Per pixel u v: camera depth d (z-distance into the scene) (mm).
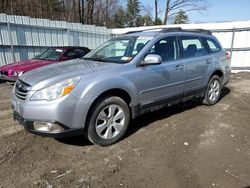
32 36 11570
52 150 3748
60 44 12852
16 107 3688
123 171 3201
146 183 2955
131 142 4031
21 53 11242
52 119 3324
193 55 5316
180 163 3389
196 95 5543
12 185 2904
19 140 4074
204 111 5668
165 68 4582
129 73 4043
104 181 2990
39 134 3453
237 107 6016
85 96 3494
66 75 3568
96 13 34438
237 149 3797
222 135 4312
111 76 3812
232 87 8766
